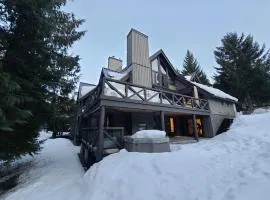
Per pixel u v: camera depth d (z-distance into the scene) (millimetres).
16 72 5840
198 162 4906
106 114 11094
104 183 4047
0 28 5605
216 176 3924
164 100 11633
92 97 10266
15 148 6254
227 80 23969
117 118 11016
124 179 4035
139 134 6480
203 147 7434
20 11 5391
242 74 22547
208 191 3307
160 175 4086
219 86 25219
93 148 7016
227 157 5480
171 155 5375
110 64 16188
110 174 4332
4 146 5887
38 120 6891
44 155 10898
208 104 13039
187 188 3506
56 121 7711
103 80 7184
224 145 7352
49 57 6492
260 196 2807
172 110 9672
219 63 25734
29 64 6078
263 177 3539
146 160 4859
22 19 5605
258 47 24391
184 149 6719
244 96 22578
